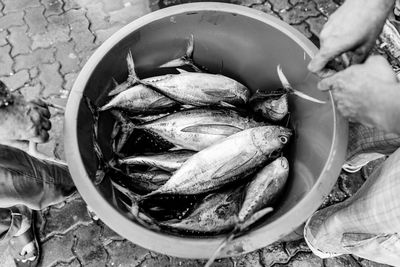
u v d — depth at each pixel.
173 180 1.67
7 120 1.36
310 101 1.61
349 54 1.34
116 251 2.12
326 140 1.46
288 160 1.77
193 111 1.80
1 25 2.86
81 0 2.94
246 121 1.79
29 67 2.69
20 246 2.04
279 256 2.05
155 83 1.78
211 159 1.65
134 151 1.90
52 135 2.43
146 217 1.58
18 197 1.71
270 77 1.81
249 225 1.47
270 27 1.62
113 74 1.72
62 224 2.20
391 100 1.08
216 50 1.84
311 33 2.72
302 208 1.32
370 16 1.23
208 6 1.65
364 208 1.42
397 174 1.30
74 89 1.56
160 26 1.69
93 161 1.57
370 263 2.01
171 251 1.29
